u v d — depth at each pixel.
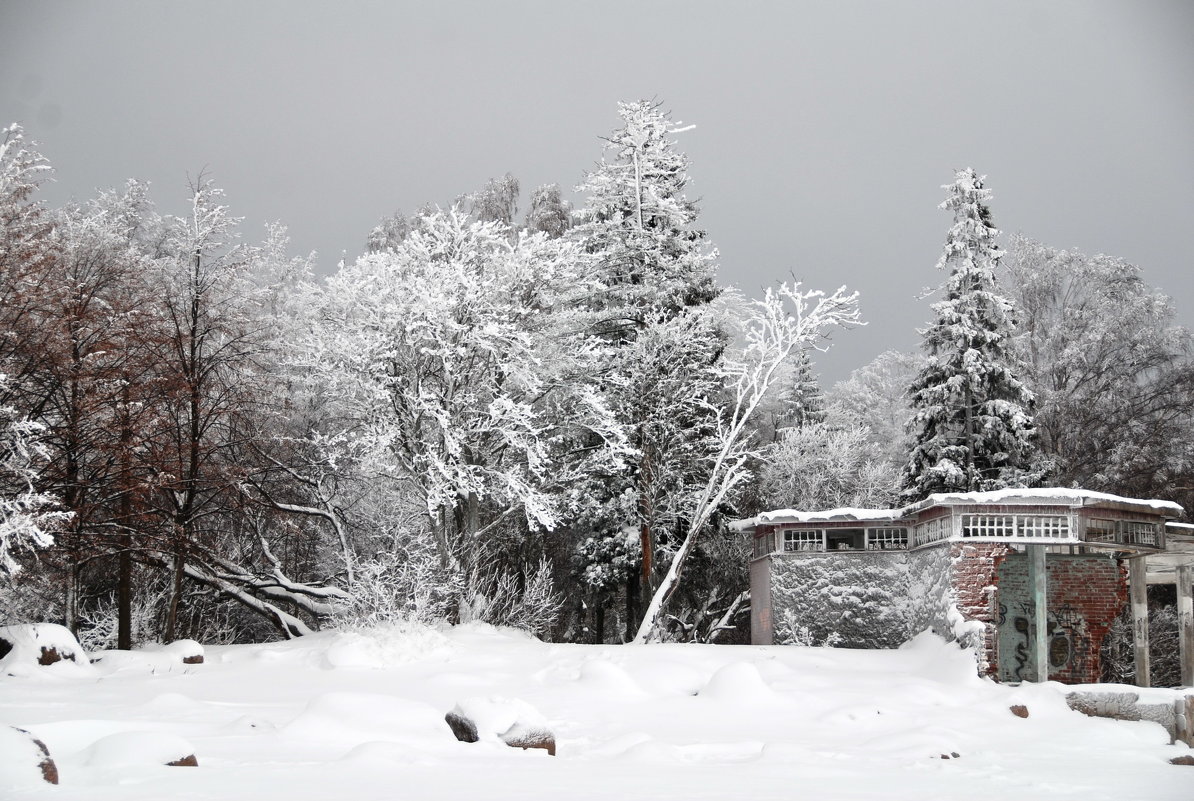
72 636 22.41
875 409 61.31
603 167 39.94
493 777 10.30
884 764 13.21
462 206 43.81
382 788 9.22
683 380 35.72
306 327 37.56
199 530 31.03
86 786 9.13
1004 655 27.69
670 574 33.12
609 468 34.44
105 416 28.12
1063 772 12.92
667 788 10.12
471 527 33.19
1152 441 42.12
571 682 21.00
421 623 26.50
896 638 27.22
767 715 17.95
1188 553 26.30
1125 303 45.06
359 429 35.22
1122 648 34.72
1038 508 23.42
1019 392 40.91
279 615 35.03
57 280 27.84
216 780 9.52
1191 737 17.84
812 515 28.41
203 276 31.81
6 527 22.58
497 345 33.19
